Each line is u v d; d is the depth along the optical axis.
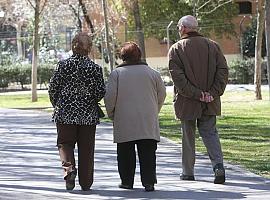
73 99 18.47
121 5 84.12
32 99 69.62
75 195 18.31
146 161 18.92
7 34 119.81
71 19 103.69
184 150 20.41
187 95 19.34
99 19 88.44
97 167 24.16
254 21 105.62
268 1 27.38
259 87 62.50
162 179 20.98
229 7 101.19
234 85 88.75
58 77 18.58
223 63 19.70
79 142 18.81
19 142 33.31
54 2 94.94
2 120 47.78
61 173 22.88
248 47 104.75
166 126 41.12
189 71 19.41
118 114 18.86
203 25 99.19
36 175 22.50
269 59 27.73
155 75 19.17
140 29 71.19
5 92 95.19
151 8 98.19
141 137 18.67
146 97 18.91
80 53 18.73
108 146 30.70
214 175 20.67
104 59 78.88
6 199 17.70
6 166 24.84
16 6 106.88
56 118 18.59
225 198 17.58
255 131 37.06
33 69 69.31
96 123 18.73
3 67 100.00
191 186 19.52
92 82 18.53
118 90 18.84
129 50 19.19
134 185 19.97
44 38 108.06
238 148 29.31
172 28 93.88
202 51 19.52
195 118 19.55
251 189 18.92
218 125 40.91
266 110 51.88
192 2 79.62
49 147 31.00
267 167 23.03
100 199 17.70
